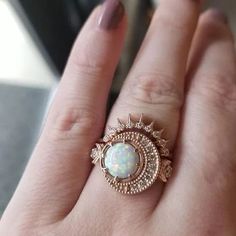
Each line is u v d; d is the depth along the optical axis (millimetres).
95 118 62
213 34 69
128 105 62
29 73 99
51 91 91
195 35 70
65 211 59
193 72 66
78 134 61
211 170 58
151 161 57
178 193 57
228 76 65
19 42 104
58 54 87
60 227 57
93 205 58
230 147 59
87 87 63
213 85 64
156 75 63
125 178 57
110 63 64
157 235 56
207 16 71
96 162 59
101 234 57
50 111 64
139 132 58
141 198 57
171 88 62
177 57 64
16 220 59
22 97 90
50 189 59
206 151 59
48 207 59
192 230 56
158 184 58
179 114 62
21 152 83
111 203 57
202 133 60
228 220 56
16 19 106
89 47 64
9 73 99
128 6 95
